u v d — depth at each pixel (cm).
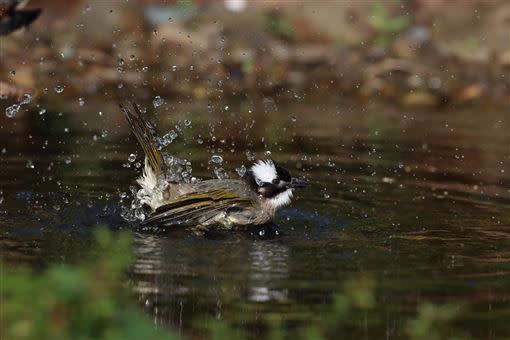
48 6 1378
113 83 2148
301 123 1927
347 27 2670
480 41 2641
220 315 820
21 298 663
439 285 930
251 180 1232
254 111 2041
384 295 894
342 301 838
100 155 1548
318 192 1379
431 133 1870
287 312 832
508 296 895
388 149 1703
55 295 643
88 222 1156
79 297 644
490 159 1645
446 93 2314
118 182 1370
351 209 1284
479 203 1334
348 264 1003
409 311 847
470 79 2416
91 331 643
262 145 1692
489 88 2362
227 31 2527
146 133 1245
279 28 2588
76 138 1678
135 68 2247
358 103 2203
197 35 2450
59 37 2289
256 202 1211
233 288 900
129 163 1499
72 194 1288
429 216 1253
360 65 2472
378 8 2730
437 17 2762
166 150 1612
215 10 2623
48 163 1474
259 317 817
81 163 1484
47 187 1320
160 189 1225
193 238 1110
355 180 1460
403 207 1302
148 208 1227
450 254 1059
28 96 1512
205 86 2225
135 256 1007
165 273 943
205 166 1493
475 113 2128
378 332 791
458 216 1255
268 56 2448
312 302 861
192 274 944
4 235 1068
